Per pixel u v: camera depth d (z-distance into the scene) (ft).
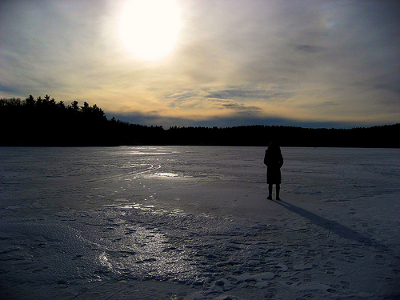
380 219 19.07
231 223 18.17
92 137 309.63
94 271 11.30
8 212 20.85
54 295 9.46
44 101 290.35
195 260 12.40
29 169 52.80
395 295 9.34
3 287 9.95
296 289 9.82
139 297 9.35
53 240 14.87
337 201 25.44
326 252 13.24
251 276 10.85
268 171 26.27
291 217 19.69
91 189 31.50
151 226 17.47
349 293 9.50
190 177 43.09
